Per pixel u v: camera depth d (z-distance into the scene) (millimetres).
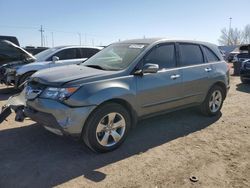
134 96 4703
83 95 4113
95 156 4344
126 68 4738
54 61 9367
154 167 4031
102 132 4398
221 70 6484
